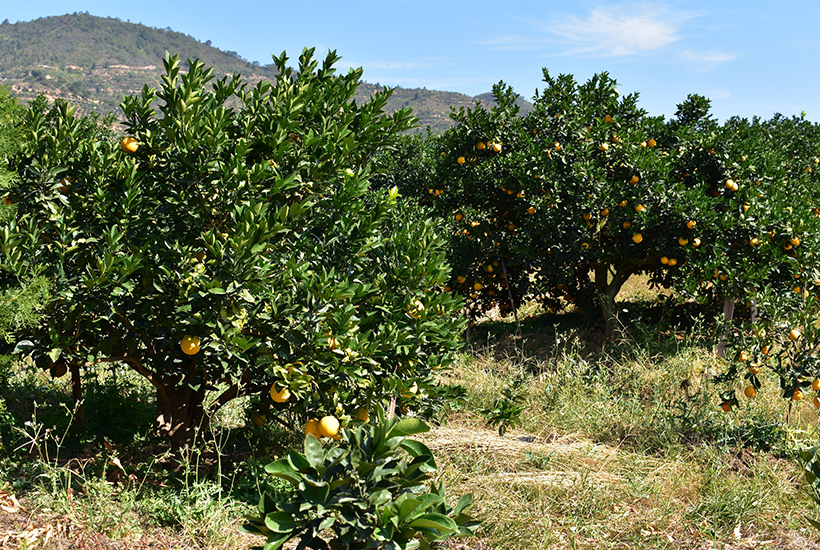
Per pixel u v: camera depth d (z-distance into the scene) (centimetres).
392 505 263
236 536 394
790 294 808
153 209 438
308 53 485
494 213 1098
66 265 425
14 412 549
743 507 481
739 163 944
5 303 372
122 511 397
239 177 412
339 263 455
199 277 390
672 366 795
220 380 519
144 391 681
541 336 1071
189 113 419
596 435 650
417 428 274
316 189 464
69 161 440
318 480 265
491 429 666
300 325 398
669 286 1077
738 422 655
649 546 434
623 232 955
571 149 970
